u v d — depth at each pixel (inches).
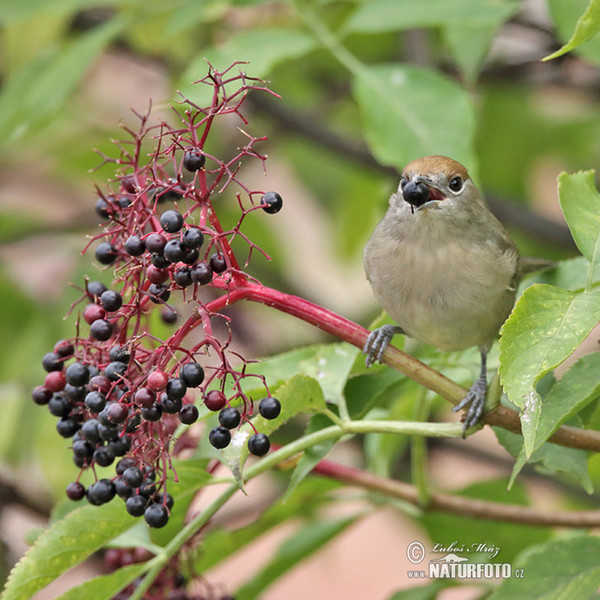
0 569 416.8
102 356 244.7
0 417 446.9
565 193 237.3
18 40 467.2
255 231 532.1
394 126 315.9
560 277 306.8
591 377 225.5
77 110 515.8
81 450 238.7
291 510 338.6
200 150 231.3
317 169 562.6
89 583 250.4
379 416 344.5
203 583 302.8
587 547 251.6
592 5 209.0
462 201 327.0
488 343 334.3
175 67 489.1
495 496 373.7
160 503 234.2
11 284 475.5
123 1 385.7
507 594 248.4
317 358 283.6
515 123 508.4
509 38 504.1
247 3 369.7
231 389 252.7
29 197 568.4
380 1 342.6
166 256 216.7
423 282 328.2
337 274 611.8
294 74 511.2
